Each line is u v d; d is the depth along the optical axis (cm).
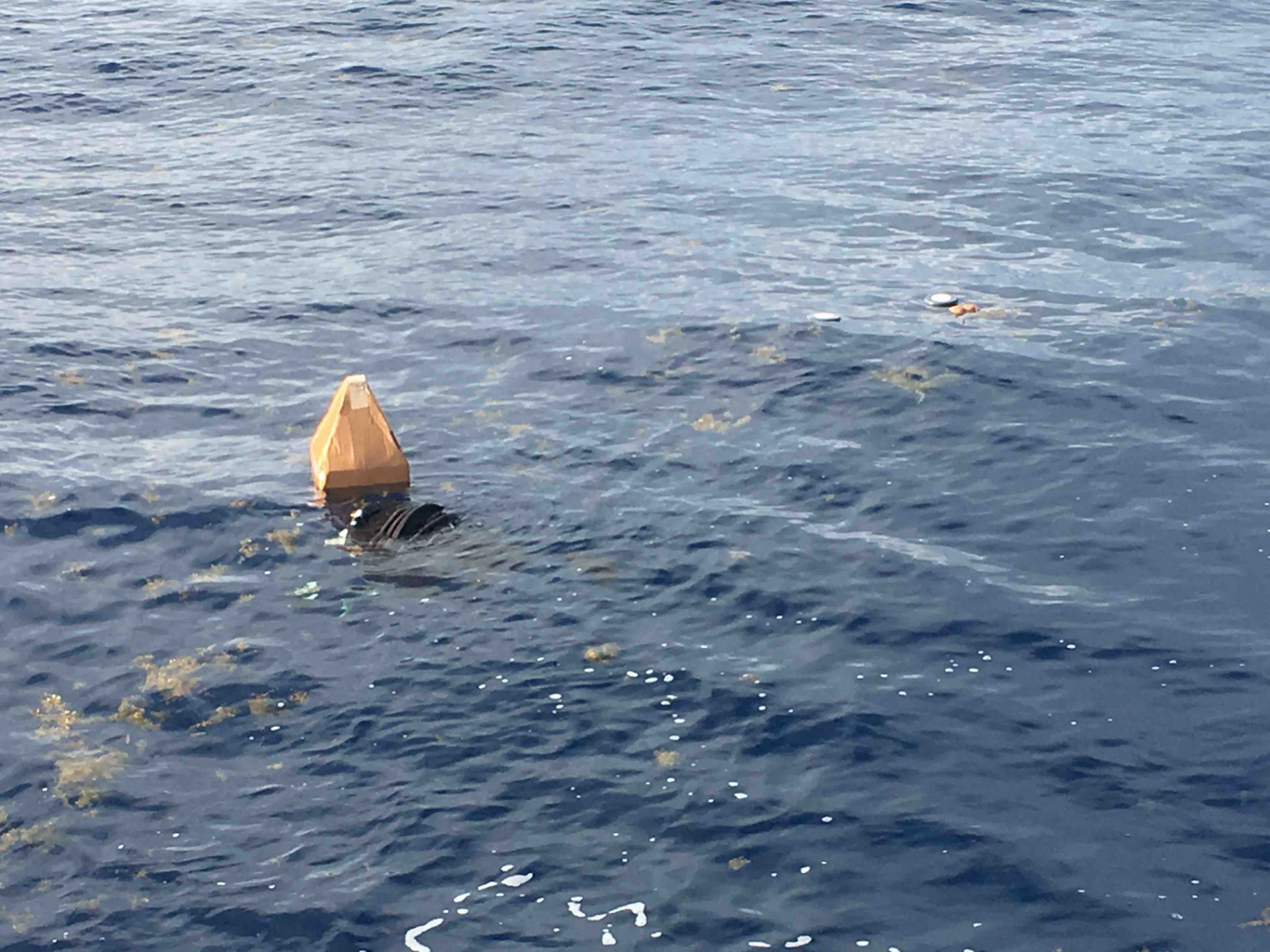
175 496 1159
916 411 1288
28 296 1586
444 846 787
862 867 768
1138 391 1323
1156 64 2531
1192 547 1076
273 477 1189
